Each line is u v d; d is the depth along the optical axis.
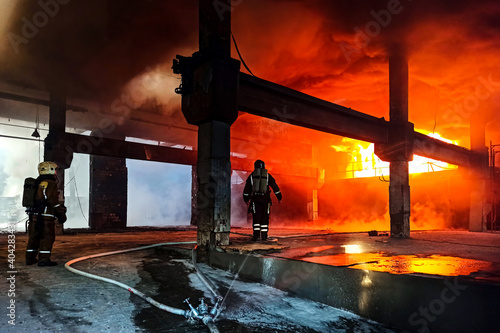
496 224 14.48
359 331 3.10
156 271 5.15
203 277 4.68
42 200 5.29
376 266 3.76
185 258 6.25
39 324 2.90
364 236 9.38
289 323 3.26
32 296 3.64
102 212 17.05
